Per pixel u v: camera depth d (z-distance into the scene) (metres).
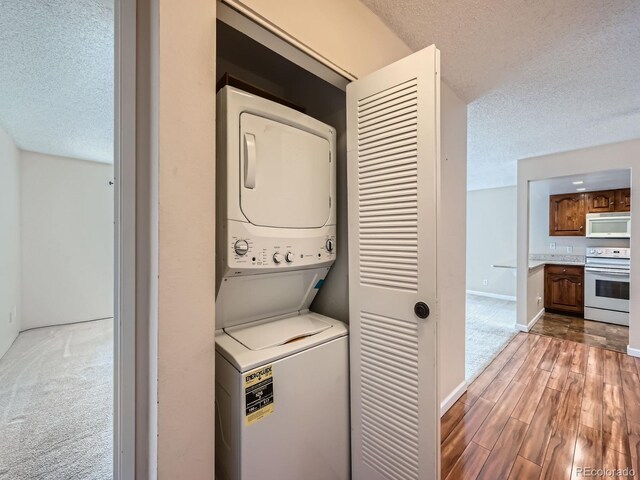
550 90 2.14
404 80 1.11
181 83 0.78
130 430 0.86
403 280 1.13
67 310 3.93
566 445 1.76
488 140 3.18
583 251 4.79
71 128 2.92
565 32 1.53
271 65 1.65
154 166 0.79
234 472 0.99
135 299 0.85
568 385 2.48
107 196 4.22
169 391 0.78
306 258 1.31
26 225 3.64
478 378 2.62
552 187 4.78
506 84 2.05
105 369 2.69
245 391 0.97
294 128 1.26
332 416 1.27
